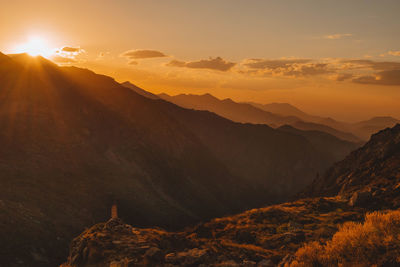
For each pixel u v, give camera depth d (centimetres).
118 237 1452
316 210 2850
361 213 2511
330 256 731
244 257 1295
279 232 2144
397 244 677
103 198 16188
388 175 4184
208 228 2597
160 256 1192
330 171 9056
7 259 8419
